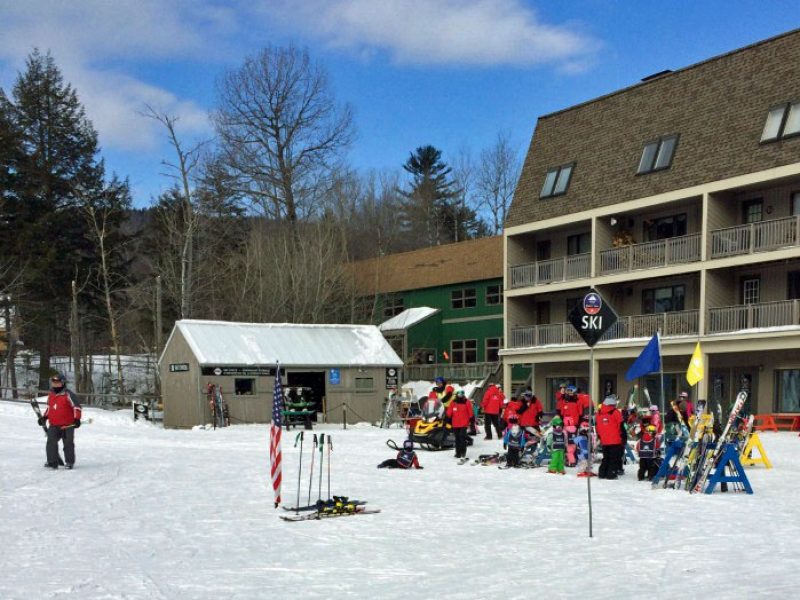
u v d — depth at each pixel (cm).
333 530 1123
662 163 3697
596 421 1784
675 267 3575
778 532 1070
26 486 1554
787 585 744
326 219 5841
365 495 1490
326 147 6362
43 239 5375
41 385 5550
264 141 6222
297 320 5306
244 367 3522
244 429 3278
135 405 3731
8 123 5472
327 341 3888
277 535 1084
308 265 5516
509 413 2073
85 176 5791
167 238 5728
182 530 1119
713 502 1384
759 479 1700
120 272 5828
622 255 3844
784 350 3309
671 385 3753
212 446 2545
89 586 787
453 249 5859
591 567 860
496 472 1911
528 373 4784
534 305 4469
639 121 3938
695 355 2331
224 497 1445
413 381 5347
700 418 1556
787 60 3388
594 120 4188
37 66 5822
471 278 5350
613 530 1105
